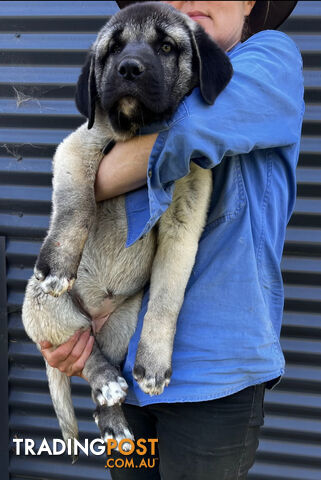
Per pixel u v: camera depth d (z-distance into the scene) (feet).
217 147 3.08
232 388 3.23
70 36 5.41
